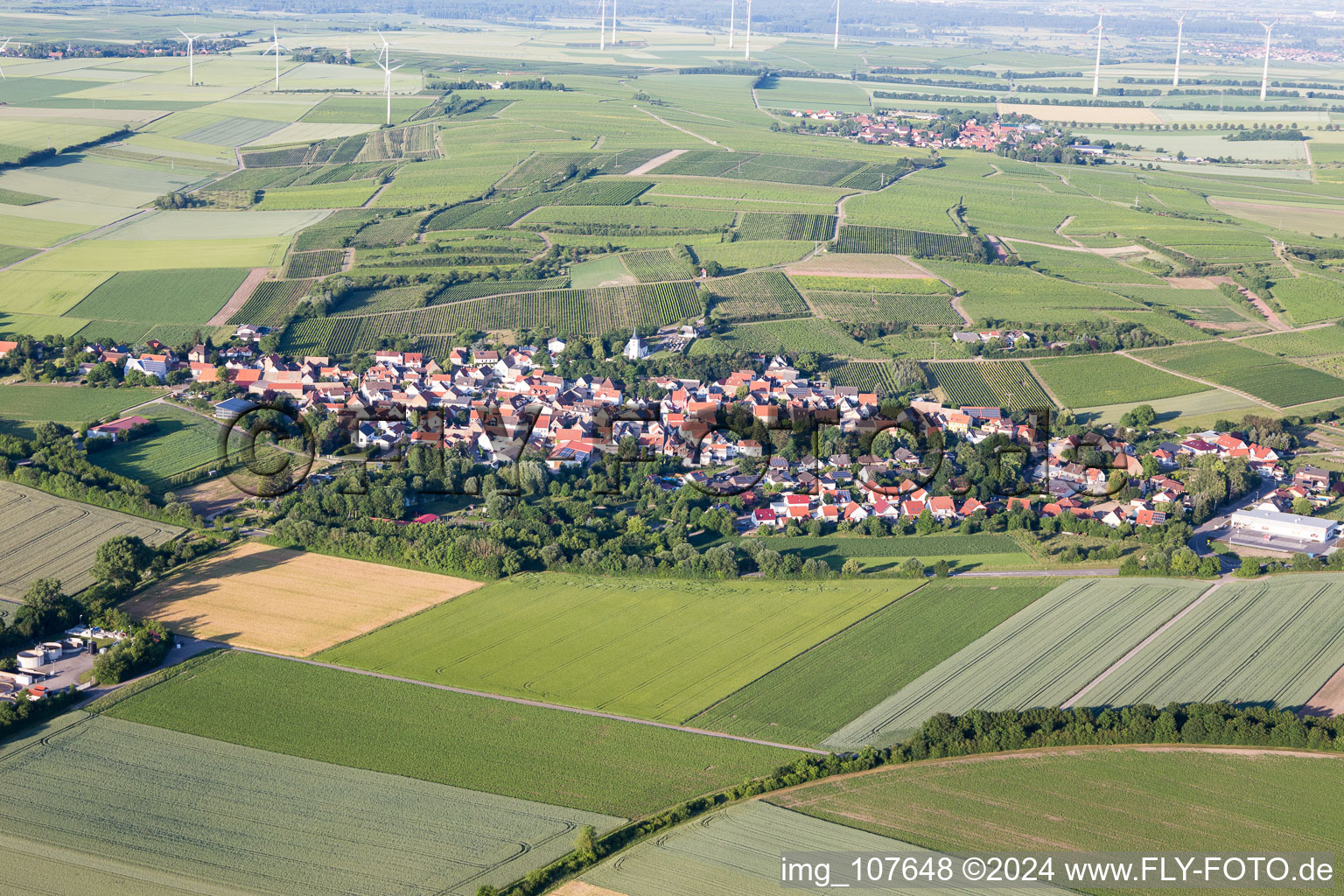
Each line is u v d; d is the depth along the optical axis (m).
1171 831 167.12
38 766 178.00
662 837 164.25
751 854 161.12
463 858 159.75
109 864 157.75
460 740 186.75
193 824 165.88
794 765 178.88
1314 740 185.25
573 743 186.50
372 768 179.25
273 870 157.12
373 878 156.00
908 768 180.25
